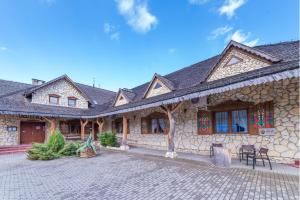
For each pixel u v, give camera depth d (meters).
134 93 16.94
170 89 11.47
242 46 8.34
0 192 4.92
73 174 6.66
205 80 9.77
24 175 6.63
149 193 4.56
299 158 6.52
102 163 8.46
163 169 6.89
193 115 10.20
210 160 7.86
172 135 8.95
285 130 6.90
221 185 4.87
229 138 8.58
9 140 14.64
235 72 8.66
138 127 14.55
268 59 7.43
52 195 4.65
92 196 4.50
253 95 7.86
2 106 12.90
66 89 19.06
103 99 23.73
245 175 5.61
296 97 6.73
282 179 5.10
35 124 16.58
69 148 10.92
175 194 4.42
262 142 7.46
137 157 9.60
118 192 4.71
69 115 15.83
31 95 16.47
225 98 8.83
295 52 7.16
